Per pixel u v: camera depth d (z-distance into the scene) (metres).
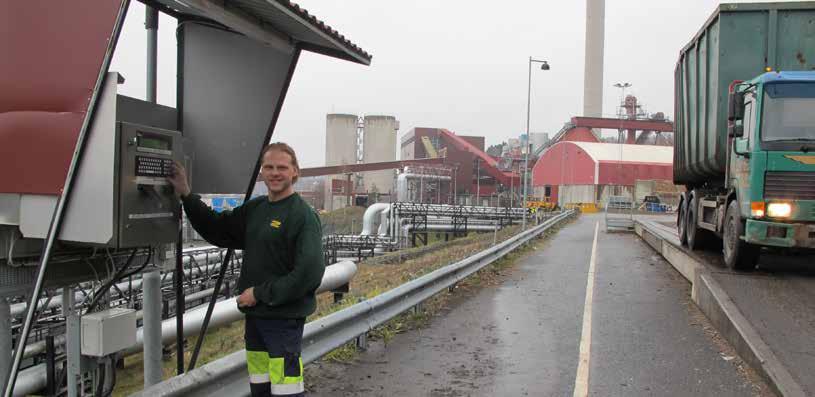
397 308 7.27
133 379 8.25
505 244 14.84
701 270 9.62
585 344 7.00
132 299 11.20
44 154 3.04
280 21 4.08
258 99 4.70
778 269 10.43
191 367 4.30
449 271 9.48
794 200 9.18
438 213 53.12
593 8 109.25
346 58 5.06
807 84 9.38
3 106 3.09
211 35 4.77
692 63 13.82
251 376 3.83
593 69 109.69
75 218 3.12
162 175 3.58
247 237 3.71
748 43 11.12
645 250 19.17
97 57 3.00
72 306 4.03
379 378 5.65
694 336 7.38
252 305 3.61
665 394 5.28
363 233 50.88
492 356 6.47
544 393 5.30
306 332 5.02
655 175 75.06
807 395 4.85
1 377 3.37
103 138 3.06
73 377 3.59
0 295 3.33
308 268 3.52
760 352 5.88
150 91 4.47
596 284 11.63
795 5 10.84
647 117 107.06
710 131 12.02
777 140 9.29
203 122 4.85
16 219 3.14
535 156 106.12
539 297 10.14
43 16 3.06
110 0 3.00
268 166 3.64
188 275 14.66
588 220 42.59
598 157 75.50
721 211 11.51
